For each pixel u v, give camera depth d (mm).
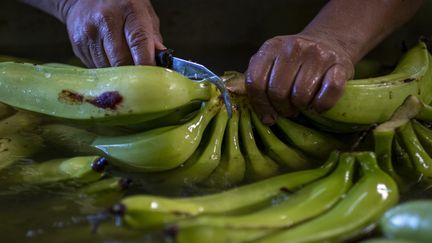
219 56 1046
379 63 951
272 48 725
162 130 701
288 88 708
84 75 702
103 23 781
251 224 580
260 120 740
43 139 760
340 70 714
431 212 568
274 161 741
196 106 729
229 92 731
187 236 552
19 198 670
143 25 768
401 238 573
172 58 742
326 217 604
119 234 594
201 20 1099
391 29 880
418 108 707
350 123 741
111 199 668
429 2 1040
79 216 637
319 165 740
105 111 683
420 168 708
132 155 698
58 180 691
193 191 683
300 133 751
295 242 579
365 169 662
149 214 573
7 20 1078
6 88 724
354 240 600
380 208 616
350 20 820
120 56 772
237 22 1099
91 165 679
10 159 728
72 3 847
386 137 695
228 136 727
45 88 708
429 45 860
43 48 1071
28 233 613
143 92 671
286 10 1087
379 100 734
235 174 711
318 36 790
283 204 628
